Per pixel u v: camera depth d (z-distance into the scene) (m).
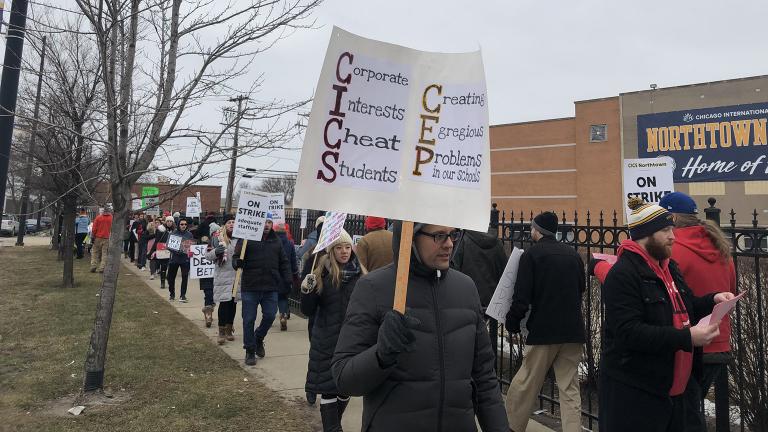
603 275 3.00
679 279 2.67
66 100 6.60
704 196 31.00
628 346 2.44
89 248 20.39
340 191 1.83
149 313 8.49
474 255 4.73
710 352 2.87
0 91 5.50
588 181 34.66
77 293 9.98
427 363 1.81
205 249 7.86
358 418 4.38
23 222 24.34
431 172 1.88
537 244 3.87
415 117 1.92
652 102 32.62
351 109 1.88
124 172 4.70
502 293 4.02
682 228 3.03
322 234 4.13
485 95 1.94
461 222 1.84
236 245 6.17
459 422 1.83
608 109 34.22
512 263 4.02
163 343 6.52
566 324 3.69
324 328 3.84
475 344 2.05
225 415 4.21
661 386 2.40
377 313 1.89
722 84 30.44
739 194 29.81
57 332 6.76
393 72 1.92
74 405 4.33
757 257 3.41
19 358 5.61
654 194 4.21
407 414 1.77
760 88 29.30
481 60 1.96
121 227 4.77
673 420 2.46
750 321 4.19
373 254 4.46
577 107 35.31
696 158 31.20
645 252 2.52
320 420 4.19
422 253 1.91
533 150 37.16
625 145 33.47
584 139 34.94
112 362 5.50
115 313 8.27
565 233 4.42
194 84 4.90
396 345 1.59
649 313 2.42
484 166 1.90
